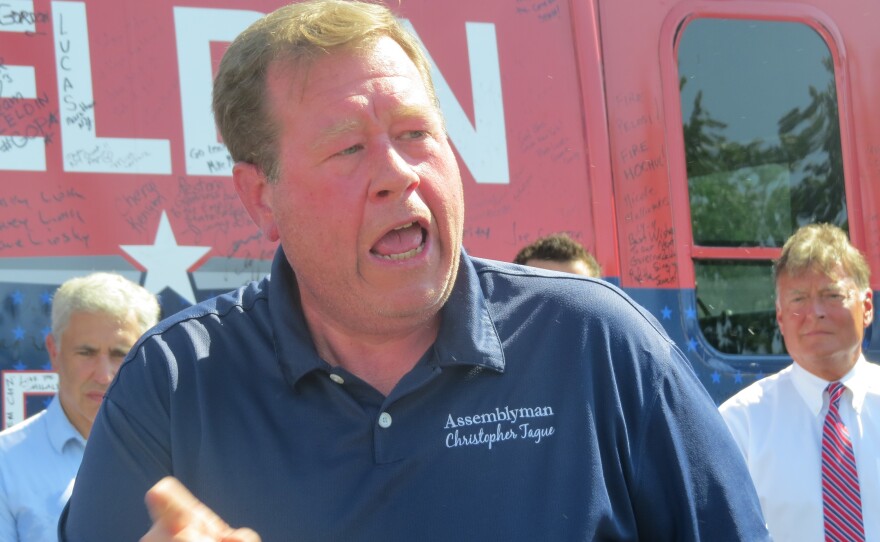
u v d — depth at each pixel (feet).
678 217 12.82
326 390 5.72
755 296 13.19
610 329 5.91
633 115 12.82
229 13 11.37
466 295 5.85
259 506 5.47
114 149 10.78
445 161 5.86
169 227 10.85
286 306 5.93
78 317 10.01
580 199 12.30
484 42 12.16
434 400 5.64
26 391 10.32
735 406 11.94
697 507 5.61
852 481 11.23
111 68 10.89
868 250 13.67
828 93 13.78
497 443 5.57
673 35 13.15
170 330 6.07
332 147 5.68
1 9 10.62
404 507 5.43
